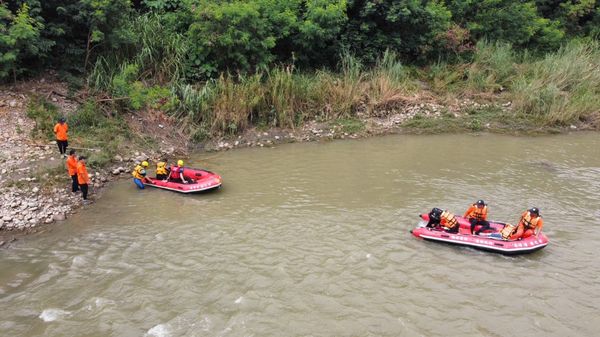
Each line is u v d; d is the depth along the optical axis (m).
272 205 13.70
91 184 14.77
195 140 19.09
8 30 16.20
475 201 13.85
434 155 18.23
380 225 12.37
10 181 13.59
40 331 8.29
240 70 21.58
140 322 8.53
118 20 19.19
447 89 24.09
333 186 15.13
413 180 15.61
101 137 17.02
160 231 12.08
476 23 26.66
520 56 27.55
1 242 11.35
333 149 19.03
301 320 8.55
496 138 20.50
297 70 22.92
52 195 13.55
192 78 21.09
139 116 19.02
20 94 17.52
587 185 15.13
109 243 11.42
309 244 11.36
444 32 25.23
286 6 22.94
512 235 10.99
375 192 14.60
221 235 11.86
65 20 18.64
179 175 14.89
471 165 17.11
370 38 24.56
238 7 20.16
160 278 9.92
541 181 15.48
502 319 8.58
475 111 22.77
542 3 31.86
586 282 9.75
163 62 20.52
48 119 16.73
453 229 11.48
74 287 9.61
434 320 8.54
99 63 19.06
